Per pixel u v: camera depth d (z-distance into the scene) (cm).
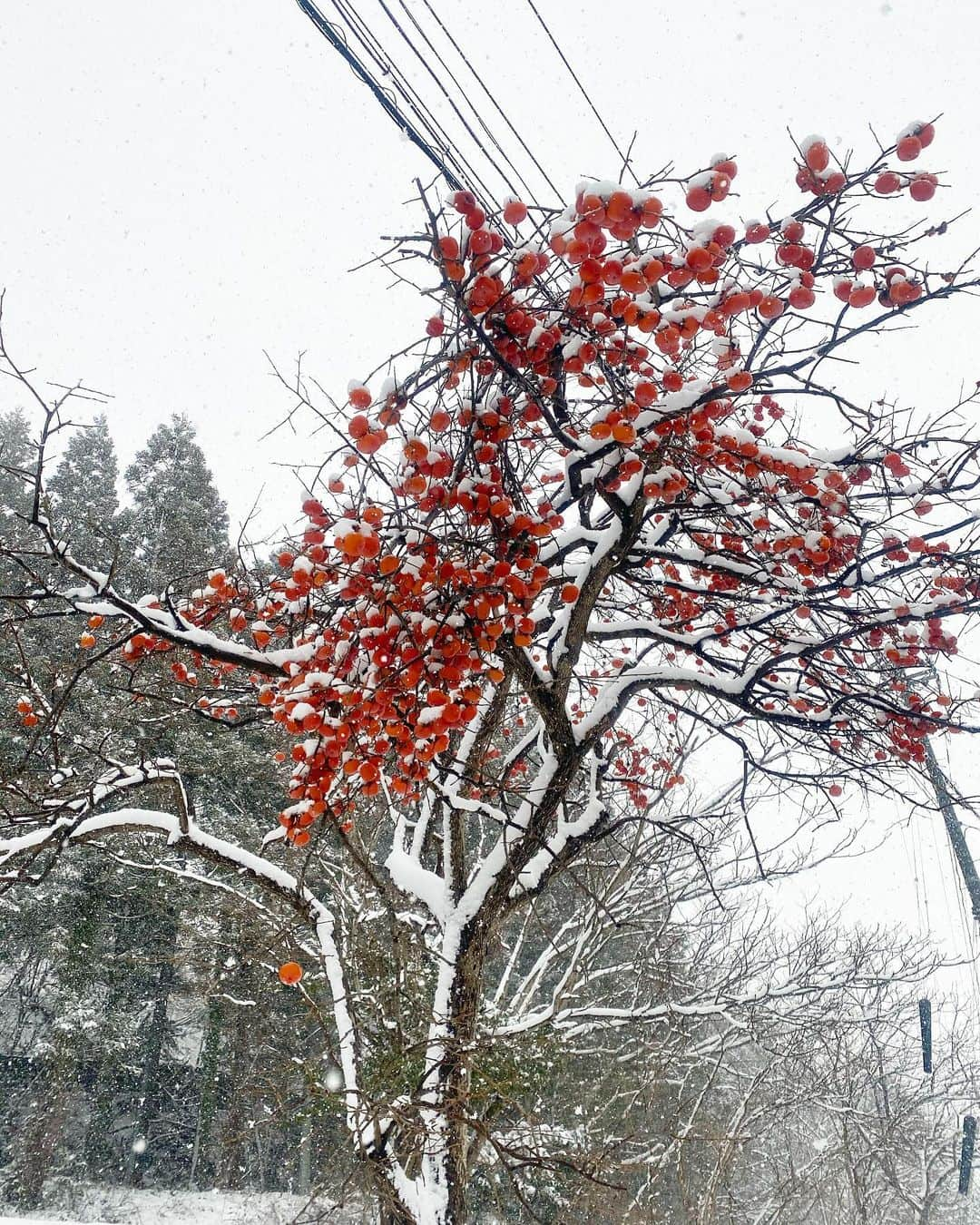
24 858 489
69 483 1930
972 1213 1788
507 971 802
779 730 549
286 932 528
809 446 434
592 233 289
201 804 1335
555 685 463
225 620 482
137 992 1444
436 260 303
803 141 317
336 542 326
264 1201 1327
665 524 511
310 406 334
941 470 418
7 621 385
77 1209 1273
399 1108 393
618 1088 943
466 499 354
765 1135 1183
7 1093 1468
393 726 345
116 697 837
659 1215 851
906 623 429
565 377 408
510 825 471
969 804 499
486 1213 853
